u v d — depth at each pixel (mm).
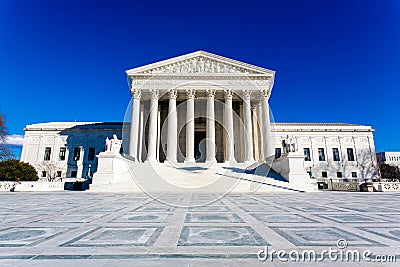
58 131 61969
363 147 62625
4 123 43219
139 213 9398
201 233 6082
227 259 4234
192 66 43438
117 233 6090
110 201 14312
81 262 4059
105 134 61125
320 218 8297
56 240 5438
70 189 32031
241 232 6184
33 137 61656
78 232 6211
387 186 28281
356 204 12992
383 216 8805
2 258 4230
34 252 4578
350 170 61094
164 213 9391
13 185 29656
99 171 24750
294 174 25297
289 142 27016
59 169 59594
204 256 4383
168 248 4844
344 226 6934
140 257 4320
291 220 7887
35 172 37562
